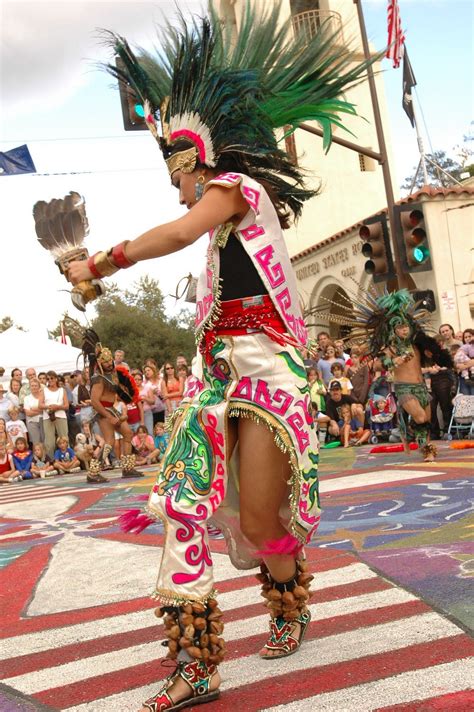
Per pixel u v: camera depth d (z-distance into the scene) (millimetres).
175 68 3043
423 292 12492
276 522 2869
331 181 26531
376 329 9031
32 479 14781
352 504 6562
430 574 3977
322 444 13516
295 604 3088
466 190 18375
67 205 3096
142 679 3021
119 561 5289
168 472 2701
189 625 2621
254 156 3033
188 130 3010
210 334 2916
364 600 3670
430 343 9031
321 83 3227
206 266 2912
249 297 2865
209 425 2756
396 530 5293
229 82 2977
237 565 3006
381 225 12359
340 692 2635
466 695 2482
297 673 2863
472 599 3461
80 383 15383
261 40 3197
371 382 13266
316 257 23016
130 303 44844
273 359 2842
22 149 16484
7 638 3766
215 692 2689
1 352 19453
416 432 9156
